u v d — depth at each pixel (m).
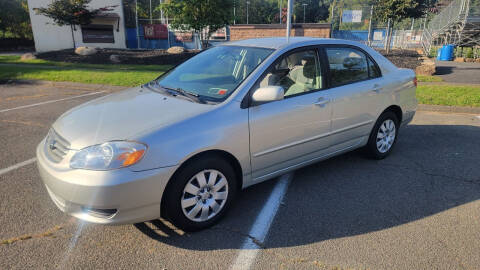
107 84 10.66
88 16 21.66
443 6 28.69
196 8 15.67
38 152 3.11
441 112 7.68
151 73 12.55
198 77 3.74
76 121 3.04
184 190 2.88
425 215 3.36
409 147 5.32
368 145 4.61
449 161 4.75
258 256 2.74
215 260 2.69
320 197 3.72
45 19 27.36
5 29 36.38
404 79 4.83
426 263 2.65
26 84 11.36
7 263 2.62
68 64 16.42
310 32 23.06
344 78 4.11
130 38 29.89
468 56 20.73
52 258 2.69
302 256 2.74
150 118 2.95
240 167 3.22
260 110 3.28
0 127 6.22
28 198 3.59
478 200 3.66
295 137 3.59
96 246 2.85
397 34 29.55
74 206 2.66
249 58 3.66
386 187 3.96
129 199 2.61
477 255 2.75
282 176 4.25
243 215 3.35
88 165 2.58
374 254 2.76
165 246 2.86
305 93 3.68
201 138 2.88
